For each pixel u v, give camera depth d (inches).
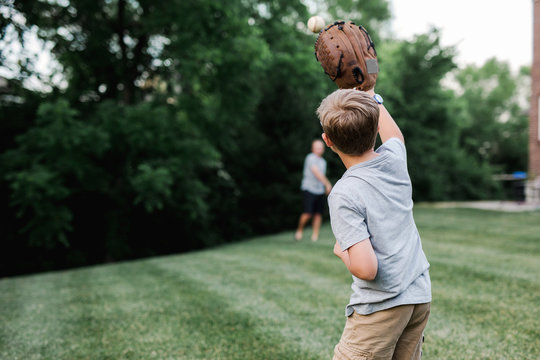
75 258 400.8
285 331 115.3
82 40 388.5
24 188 301.4
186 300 153.7
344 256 53.4
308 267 205.3
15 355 106.6
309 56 434.6
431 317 120.0
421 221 370.0
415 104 725.3
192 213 409.7
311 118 487.5
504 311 120.6
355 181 52.5
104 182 360.5
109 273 228.2
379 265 51.3
